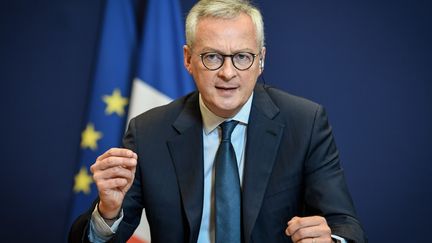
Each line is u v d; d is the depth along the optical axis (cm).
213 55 233
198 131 258
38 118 473
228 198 241
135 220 260
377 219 445
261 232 241
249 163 248
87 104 454
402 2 444
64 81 472
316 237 202
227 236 237
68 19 474
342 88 449
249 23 235
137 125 271
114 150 220
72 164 473
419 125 441
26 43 475
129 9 457
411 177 442
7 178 474
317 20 452
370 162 446
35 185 473
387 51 445
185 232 248
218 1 236
